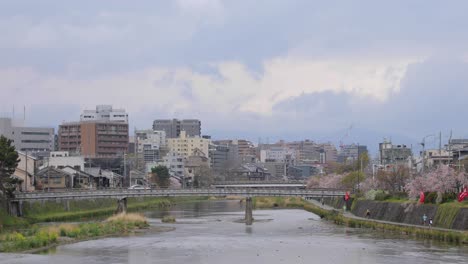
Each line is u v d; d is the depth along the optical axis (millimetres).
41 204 152500
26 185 162375
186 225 138250
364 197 157375
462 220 96438
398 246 92625
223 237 110938
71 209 167875
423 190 121062
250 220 150250
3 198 130000
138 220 130875
